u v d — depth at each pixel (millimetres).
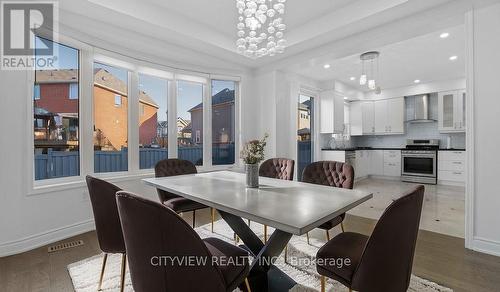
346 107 6848
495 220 2150
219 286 1074
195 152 4129
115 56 3080
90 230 2814
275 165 2850
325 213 1252
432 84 5812
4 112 2195
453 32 3162
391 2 2396
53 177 2648
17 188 2268
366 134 6863
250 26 1972
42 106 2574
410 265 1217
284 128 4355
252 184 1927
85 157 2873
